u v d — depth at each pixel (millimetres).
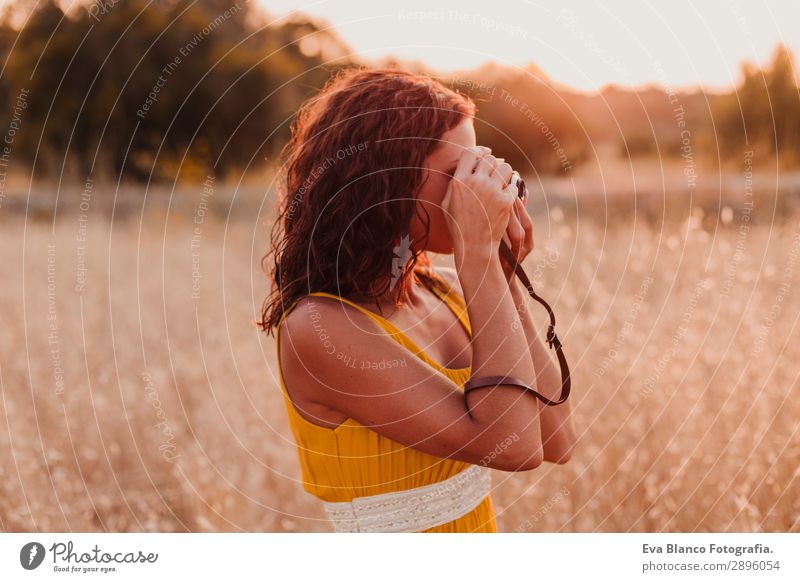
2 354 3812
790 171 6195
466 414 1294
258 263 5551
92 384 3549
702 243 3697
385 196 1341
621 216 5805
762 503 2480
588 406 2795
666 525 2426
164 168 8914
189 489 2779
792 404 2631
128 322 4402
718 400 2689
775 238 4180
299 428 1428
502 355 1289
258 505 2822
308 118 1512
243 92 9375
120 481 2982
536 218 5746
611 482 2590
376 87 1378
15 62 9875
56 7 10219
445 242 1418
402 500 1446
